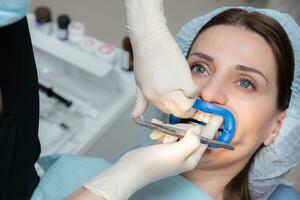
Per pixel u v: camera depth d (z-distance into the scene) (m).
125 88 1.79
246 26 1.13
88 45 1.87
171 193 1.16
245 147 1.15
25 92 0.91
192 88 0.98
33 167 0.99
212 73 1.13
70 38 1.89
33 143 1.00
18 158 0.91
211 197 1.18
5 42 0.83
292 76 1.16
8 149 0.87
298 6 2.18
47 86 1.74
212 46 1.13
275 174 1.27
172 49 1.00
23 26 0.87
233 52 1.11
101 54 1.84
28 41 0.90
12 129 0.87
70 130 1.66
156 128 0.98
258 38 1.12
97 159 1.28
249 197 1.31
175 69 0.99
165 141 0.98
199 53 1.14
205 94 1.08
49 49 1.77
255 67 1.10
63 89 1.76
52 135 1.61
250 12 1.16
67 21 1.88
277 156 1.23
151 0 1.03
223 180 1.24
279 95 1.15
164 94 0.98
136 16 1.03
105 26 2.56
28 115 0.95
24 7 0.67
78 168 1.24
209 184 1.24
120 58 1.85
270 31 1.11
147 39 1.01
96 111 1.72
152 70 1.00
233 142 1.11
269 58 1.11
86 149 1.66
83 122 1.69
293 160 1.25
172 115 1.11
